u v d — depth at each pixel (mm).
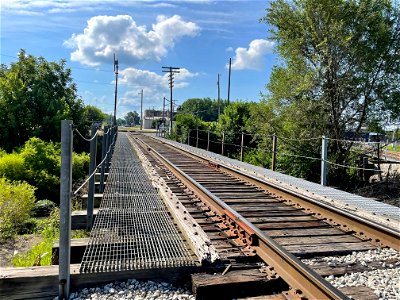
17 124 26594
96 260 4051
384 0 15367
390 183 14125
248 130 19281
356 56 15125
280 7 16750
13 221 9008
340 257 4602
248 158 21797
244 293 3672
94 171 6523
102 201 7094
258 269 4051
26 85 29156
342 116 15945
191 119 35188
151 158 16531
